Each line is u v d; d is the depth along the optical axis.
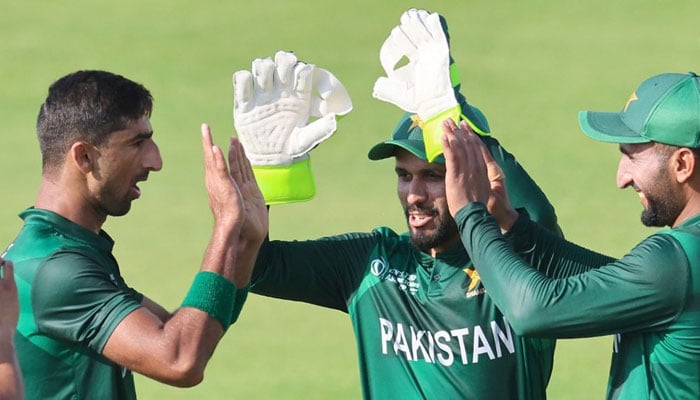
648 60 78.56
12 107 76.56
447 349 21.91
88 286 19.12
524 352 21.94
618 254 52.44
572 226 55.91
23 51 85.06
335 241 23.20
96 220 20.34
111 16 91.12
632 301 19.17
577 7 87.88
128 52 84.50
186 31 87.75
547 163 64.31
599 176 62.22
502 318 21.92
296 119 22.58
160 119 73.12
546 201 23.45
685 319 19.23
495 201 21.78
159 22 89.75
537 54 80.25
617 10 87.00
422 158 21.62
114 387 19.78
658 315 19.25
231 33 86.94
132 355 18.91
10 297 17.25
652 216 20.16
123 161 20.00
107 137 19.83
